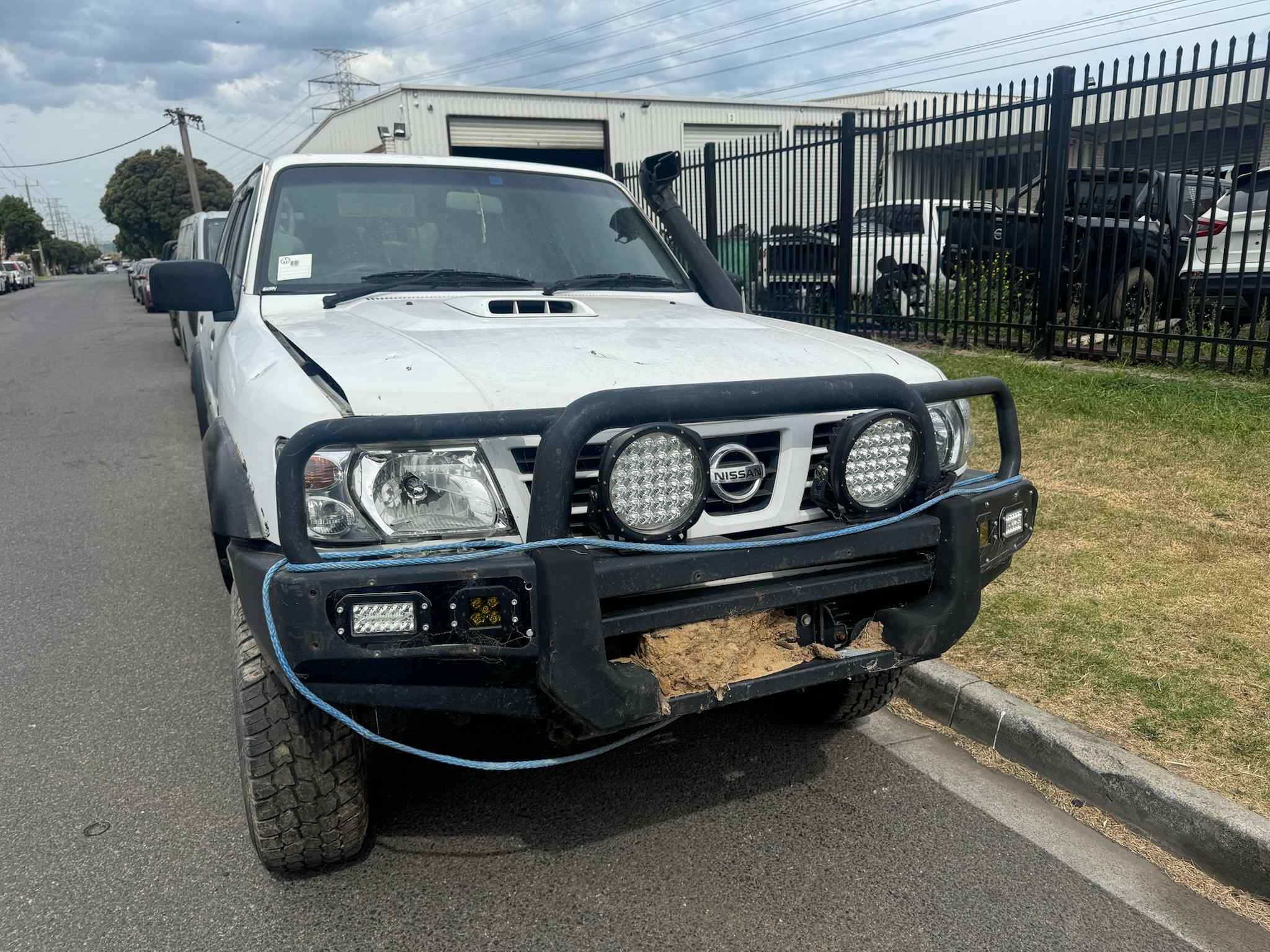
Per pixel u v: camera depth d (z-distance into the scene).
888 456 2.44
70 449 8.31
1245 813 2.57
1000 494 2.67
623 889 2.55
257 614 2.15
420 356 2.41
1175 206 8.59
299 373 2.40
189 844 2.78
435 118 25.19
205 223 10.26
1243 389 7.04
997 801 2.93
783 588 2.34
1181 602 3.97
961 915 2.43
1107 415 6.81
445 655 2.06
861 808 2.91
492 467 2.18
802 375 2.52
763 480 2.43
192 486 6.94
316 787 2.41
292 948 2.35
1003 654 3.59
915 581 2.54
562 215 4.00
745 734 3.38
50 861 2.71
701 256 4.15
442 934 2.38
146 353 15.69
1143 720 3.10
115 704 3.66
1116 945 2.32
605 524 2.14
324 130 29.83
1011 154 10.08
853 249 11.50
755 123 29.70
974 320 9.74
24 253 117.50
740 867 2.63
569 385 2.27
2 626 4.44
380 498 2.12
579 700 2.07
